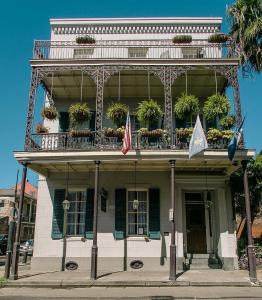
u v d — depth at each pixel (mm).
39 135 13281
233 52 13930
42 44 14336
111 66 13773
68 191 15195
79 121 13617
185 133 13148
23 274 12945
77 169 14844
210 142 13039
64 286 10977
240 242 15492
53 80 14812
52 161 12891
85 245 14477
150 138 13508
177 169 14797
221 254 14156
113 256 14312
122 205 14820
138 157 12680
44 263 14359
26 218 47312
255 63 14766
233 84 13477
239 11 14750
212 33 16766
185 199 15398
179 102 13039
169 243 14422
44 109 13594
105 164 13758
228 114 13180
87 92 15992
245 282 11000
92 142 13711
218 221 14609
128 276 12273
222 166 14102
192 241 14961
